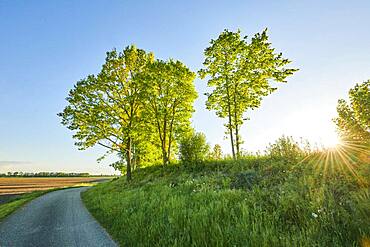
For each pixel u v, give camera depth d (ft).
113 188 80.94
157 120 82.17
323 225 15.96
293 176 29.84
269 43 61.67
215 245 17.65
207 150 69.82
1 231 33.42
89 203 58.08
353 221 15.52
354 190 21.97
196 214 23.02
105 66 83.46
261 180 33.83
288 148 41.75
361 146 30.94
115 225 30.37
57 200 71.72
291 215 19.71
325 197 20.53
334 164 29.14
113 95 82.69
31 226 35.70
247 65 62.13
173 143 97.40
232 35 62.85
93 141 79.82
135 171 97.81
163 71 80.74
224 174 44.55
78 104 78.54
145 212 30.96
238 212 22.82
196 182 43.93
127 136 80.53
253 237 16.29
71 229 31.96
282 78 60.85
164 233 22.09
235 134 63.52
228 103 63.26
